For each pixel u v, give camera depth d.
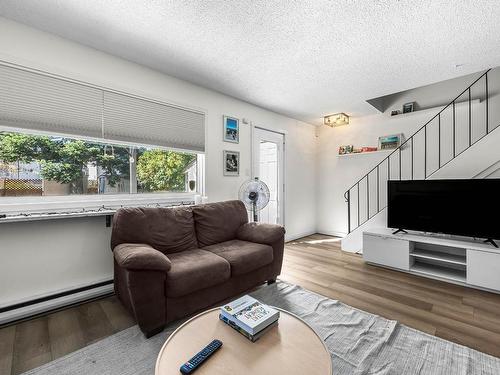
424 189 2.88
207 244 2.59
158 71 2.70
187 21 1.89
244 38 2.11
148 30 2.00
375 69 2.66
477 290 2.42
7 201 1.96
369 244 3.14
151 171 2.85
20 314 1.90
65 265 2.15
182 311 1.83
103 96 2.34
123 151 2.63
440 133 3.75
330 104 3.79
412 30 1.98
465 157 2.82
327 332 1.74
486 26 1.93
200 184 3.21
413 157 3.99
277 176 4.28
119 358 1.50
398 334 1.72
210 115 3.22
